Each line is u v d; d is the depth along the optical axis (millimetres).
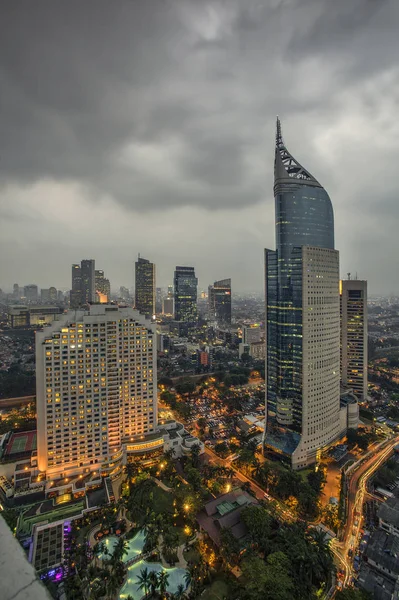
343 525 133875
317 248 178875
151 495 143750
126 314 179375
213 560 117375
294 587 99000
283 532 117812
